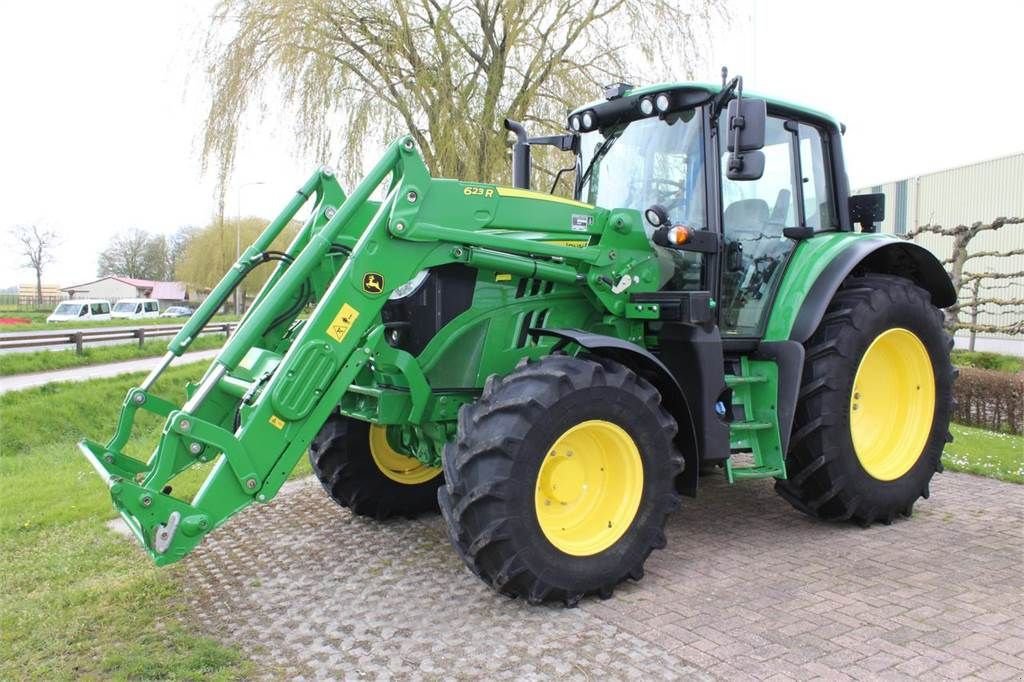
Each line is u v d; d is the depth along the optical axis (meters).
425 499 5.24
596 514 3.85
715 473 5.98
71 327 33.41
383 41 12.57
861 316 4.65
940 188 21.78
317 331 3.62
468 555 3.58
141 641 3.41
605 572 3.71
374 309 3.76
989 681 2.91
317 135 12.37
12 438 10.66
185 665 3.16
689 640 3.29
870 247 4.82
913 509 5.16
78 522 5.38
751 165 4.00
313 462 5.16
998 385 8.32
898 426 5.06
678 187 4.59
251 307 4.46
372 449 5.07
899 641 3.24
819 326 4.72
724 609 3.61
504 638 3.37
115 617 3.67
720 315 4.55
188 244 63.59
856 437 4.92
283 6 12.11
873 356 4.96
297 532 4.94
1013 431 8.16
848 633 3.32
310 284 4.48
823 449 4.55
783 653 3.15
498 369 4.23
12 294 69.75
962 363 11.95
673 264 4.57
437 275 4.12
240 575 4.20
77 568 4.41
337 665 3.17
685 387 4.27
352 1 12.70
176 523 3.29
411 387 4.01
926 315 4.97
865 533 4.70
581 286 4.33
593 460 3.89
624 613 3.60
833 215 5.28
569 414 3.61
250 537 4.84
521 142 5.54
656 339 4.43
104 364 18.47
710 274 4.45
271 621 3.61
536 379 3.63
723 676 2.99
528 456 3.52
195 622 3.61
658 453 3.88
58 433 11.26
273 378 3.54
